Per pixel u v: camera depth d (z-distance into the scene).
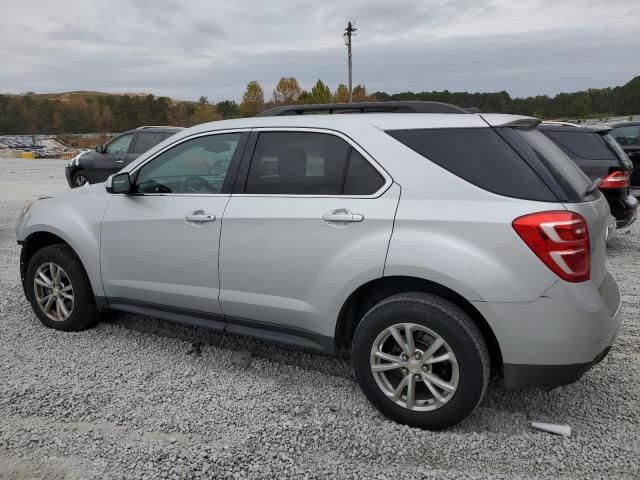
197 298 3.75
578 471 2.68
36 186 17.19
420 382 3.09
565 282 2.73
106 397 3.38
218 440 2.93
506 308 2.77
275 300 3.43
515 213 2.78
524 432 3.02
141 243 3.94
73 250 4.40
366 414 3.22
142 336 4.40
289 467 2.70
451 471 2.68
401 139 3.15
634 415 3.18
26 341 4.28
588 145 7.36
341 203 3.19
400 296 3.03
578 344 2.76
